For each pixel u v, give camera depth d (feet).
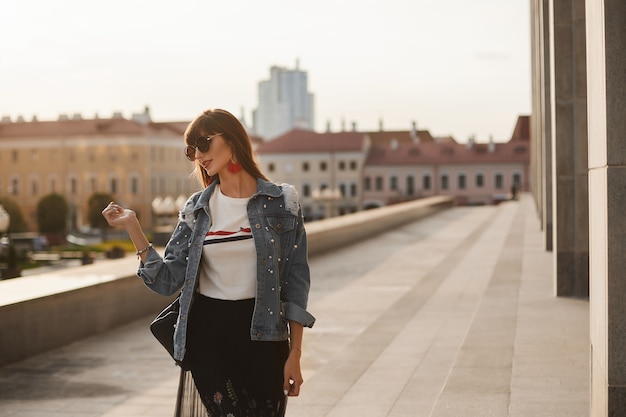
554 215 35.01
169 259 11.25
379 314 36.68
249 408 10.92
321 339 31.63
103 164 331.77
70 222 305.32
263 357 10.89
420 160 361.51
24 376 25.86
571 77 34.01
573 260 34.78
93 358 28.40
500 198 356.59
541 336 26.48
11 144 342.23
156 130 336.29
